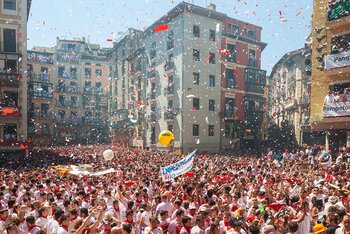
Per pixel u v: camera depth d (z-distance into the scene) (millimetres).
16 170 16719
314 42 23547
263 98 40719
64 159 23953
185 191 8766
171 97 37031
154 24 40094
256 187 9633
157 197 8664
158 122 39719
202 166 17016
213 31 37031
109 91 60438
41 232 5082
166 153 31953
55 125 56062
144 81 44469
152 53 41938
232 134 38094
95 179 12430
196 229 5977
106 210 7406
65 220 5969
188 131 34750
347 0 21141
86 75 63562
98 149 38781
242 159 22547
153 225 6113
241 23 39469
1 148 27500
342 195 8828
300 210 7262
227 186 9461
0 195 9023
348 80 21172
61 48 63312
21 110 30469
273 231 5086
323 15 22844
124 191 9438
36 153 29172
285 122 41219
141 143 44469
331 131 22109
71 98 61719
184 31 34750
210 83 36562
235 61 38375
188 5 34375
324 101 22078
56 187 10742
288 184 11359
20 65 30859
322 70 22547
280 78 45031
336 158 20203
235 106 38125
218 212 6828
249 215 7352
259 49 40719
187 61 34875
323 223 6395
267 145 38500
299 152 25828
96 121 61969
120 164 18953
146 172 14547
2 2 30562
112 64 58750
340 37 21719
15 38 30906
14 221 6121
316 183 11367
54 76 60531
